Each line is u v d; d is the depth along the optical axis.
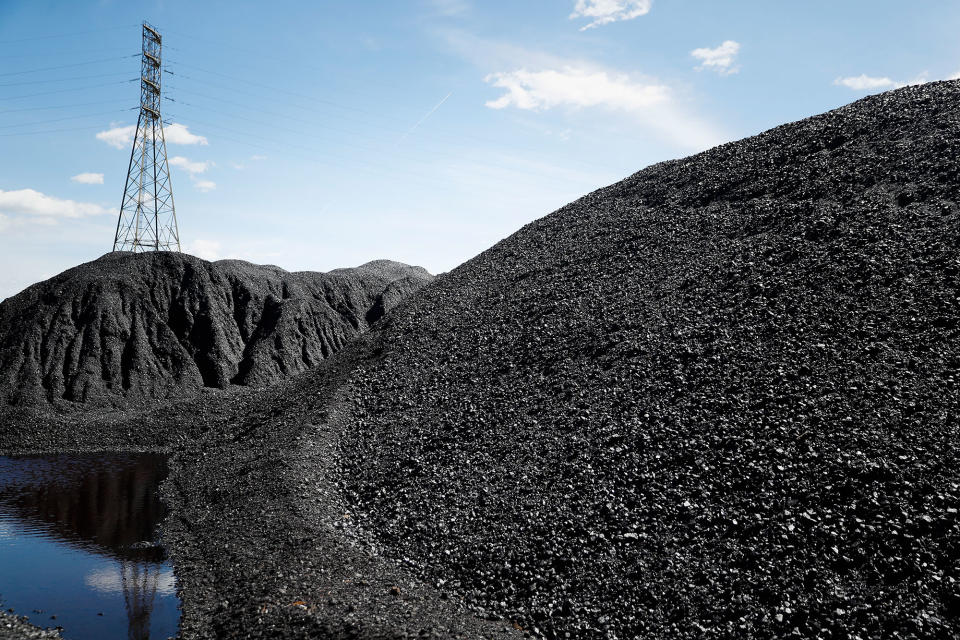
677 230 31.84
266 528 21.31
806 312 21.06
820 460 15.23
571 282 32.03
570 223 40.50
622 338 24.95
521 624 14.03
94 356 64.12
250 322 79.94
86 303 69.19
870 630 11.22
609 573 14.63
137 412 54.06
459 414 25.19
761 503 14.78
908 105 31.36
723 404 18.67
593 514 16.70
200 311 75.69
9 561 21.67
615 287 29.39
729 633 12.11
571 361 25.20
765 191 30.97
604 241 34.94
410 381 29.97
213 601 17.14
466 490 20.14
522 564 15.94
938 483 13.45
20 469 37.94
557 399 23.14
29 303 68.69
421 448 23.92
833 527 13.41
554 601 14.43
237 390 66.69
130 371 64.94
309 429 28.69
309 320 83.12
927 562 11.98
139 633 16.05
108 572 20.48
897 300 19.66
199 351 71.88
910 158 26.72
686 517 15.34
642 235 33.28
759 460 16.05
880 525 13.02
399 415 27.27
